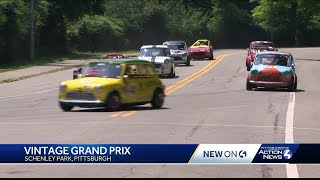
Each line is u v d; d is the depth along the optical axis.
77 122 42.03
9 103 59.66
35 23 128.50
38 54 139.12
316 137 35.56
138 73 52.25
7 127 39.56
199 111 50.16
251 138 34.72
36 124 41.19
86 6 158.50
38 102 60.41
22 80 89.75
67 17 155.88
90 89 48.66
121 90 50.16
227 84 82.00
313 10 172.62
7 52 120.44
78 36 170.12
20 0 123.31
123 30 191.50
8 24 118.94
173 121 42.84
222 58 152.50
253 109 52.06
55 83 84.88
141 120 43.28
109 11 197.62
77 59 139.00
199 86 78.50
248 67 108.00
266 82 72.56
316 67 120.12
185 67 118.62
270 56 75.69
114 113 48.09
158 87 54.41
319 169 26.00
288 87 72.69
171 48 122.44
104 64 51.56
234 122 42.69
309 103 58.06
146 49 94.81
